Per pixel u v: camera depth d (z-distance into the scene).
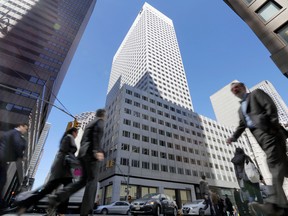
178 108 59.41
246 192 4.18
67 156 3.21
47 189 2.74
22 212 2.32
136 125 45.03
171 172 43.62
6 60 33.62
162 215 11.40
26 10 44.12
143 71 79.75
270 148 2.14
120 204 17.52
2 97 29.03
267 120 2.28
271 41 14.86
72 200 12.18
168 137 49.59
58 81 46.22
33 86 33.78
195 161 51.16
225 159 59.78
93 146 2.67
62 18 52.34
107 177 38.31
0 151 3.24
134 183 36.41
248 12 16.95
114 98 52.91
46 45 43.34
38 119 37.06
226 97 81.75
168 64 88.75
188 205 12.98
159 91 73.81
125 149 39.31
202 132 60.50
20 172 29.72
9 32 38.03
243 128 2.96
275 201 1.94
